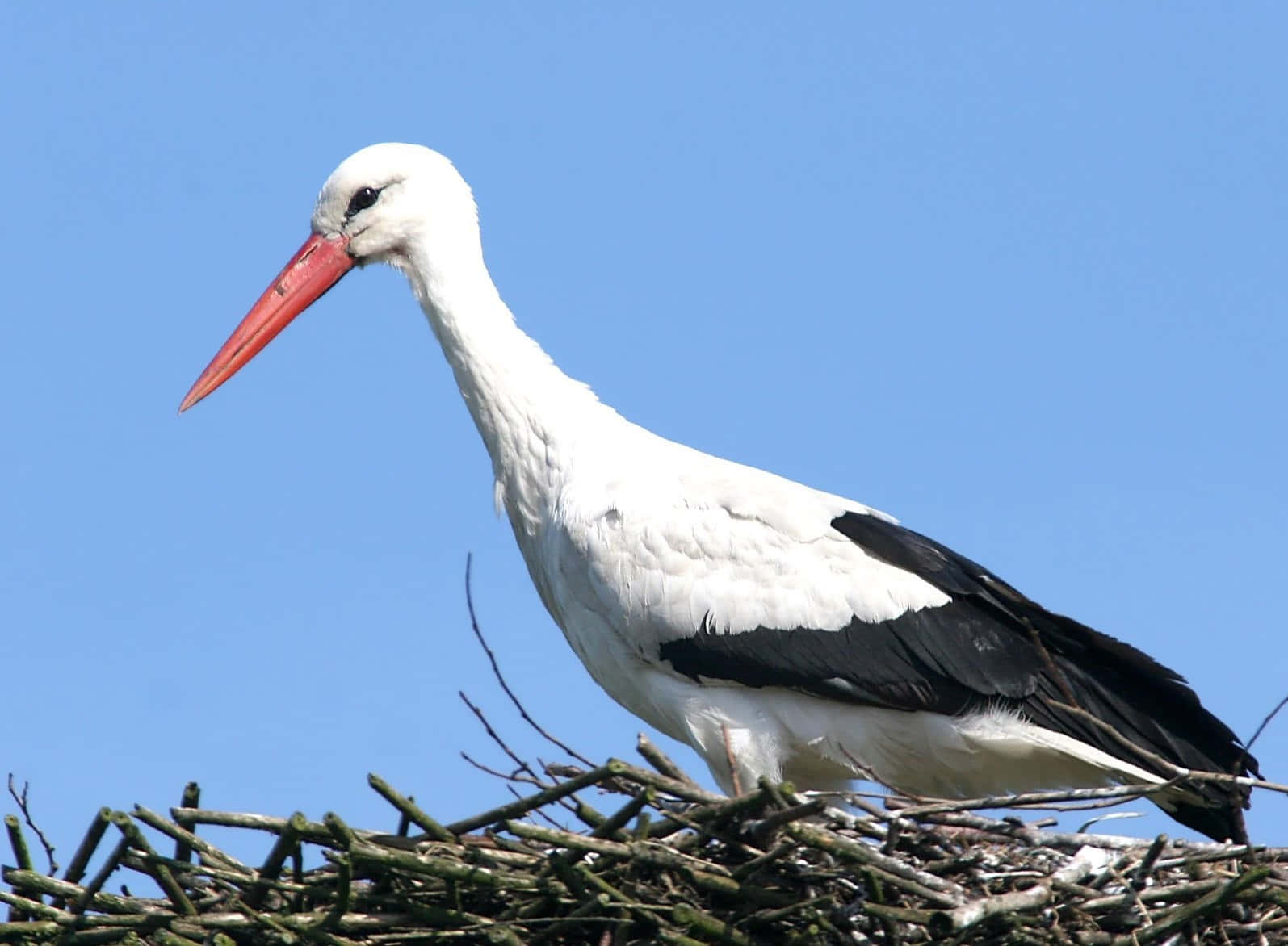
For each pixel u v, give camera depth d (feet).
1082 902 31.89
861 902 30.96
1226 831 38.78
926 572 39.70
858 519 40.60
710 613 39.40
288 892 32.04
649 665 40.34
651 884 31.91
